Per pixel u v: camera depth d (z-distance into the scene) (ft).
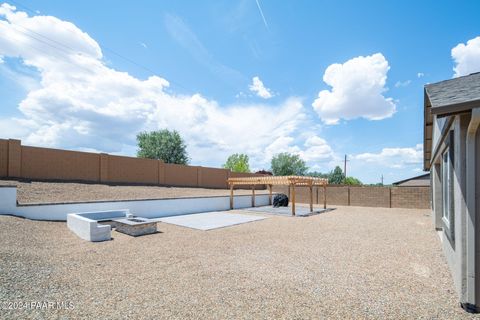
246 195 57.62
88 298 11.32
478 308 10.18
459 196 11.22
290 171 131.95
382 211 50.49
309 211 48.60
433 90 14.46
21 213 26.89
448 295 11.89
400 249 20.51
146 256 18.20
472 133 10.72
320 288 12.62
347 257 18.15
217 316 9.82
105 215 30.53
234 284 13.08
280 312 10.16
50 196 38.73
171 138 111.34
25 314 9.82
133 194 49.70
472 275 10.34
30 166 47.62
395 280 13.76
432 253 19.30
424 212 48.57
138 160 66.03
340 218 39.93
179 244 21.95
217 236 25.49
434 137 24.38
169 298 11.40
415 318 9.76
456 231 11.89
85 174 55.42
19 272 13.88
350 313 10.11
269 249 20.34
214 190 78.28
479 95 10.66
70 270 14.98
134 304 10.78
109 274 14.46
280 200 58.95
